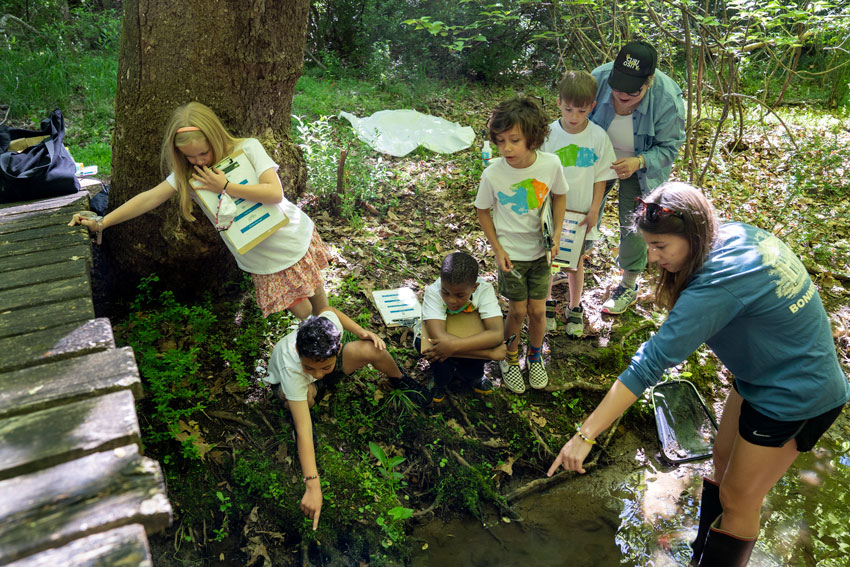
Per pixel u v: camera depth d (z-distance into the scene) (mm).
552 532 3236
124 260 3846
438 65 9586
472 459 3533
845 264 5195
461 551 3115
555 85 9703
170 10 3322
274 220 3141
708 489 2967
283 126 3984
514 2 9086
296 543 3006
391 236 5109
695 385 4066
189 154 2939
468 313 3611
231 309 4012
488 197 3422
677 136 3861
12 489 1633
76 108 6789
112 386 2035
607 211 5883
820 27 5961
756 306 2164
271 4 3438
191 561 2850
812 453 3703
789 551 3088
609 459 3672
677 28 6934
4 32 7840
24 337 2326
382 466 3354
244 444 3264
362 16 9375
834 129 7832
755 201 5922
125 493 1637
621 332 4320
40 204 3898
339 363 3393
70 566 1429
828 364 2258
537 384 3855
